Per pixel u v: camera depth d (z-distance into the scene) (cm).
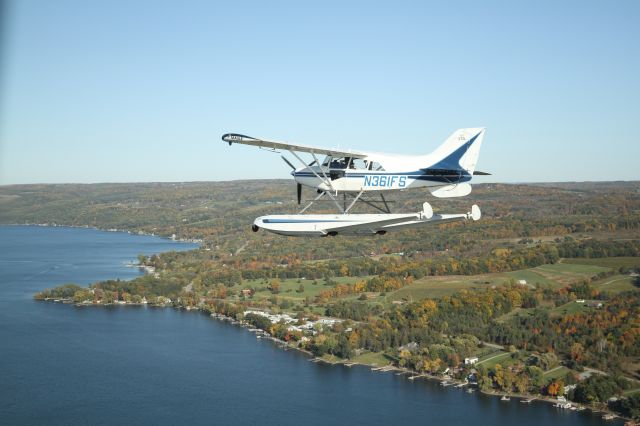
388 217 5103
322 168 5316
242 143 5003
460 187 5378
